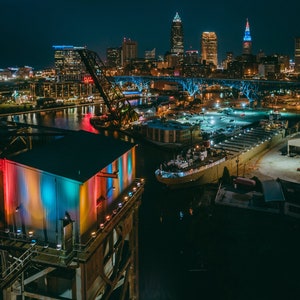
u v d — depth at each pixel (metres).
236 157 93.69
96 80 146.62
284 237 52.50
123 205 26.41
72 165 23.17
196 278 45.16
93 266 22.36
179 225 61.47
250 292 41.16
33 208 22.52
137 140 139.75
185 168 83.31
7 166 22.66
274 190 64.88
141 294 42.00
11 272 20.64
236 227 55.91
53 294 22.12
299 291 40.66
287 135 133.38
